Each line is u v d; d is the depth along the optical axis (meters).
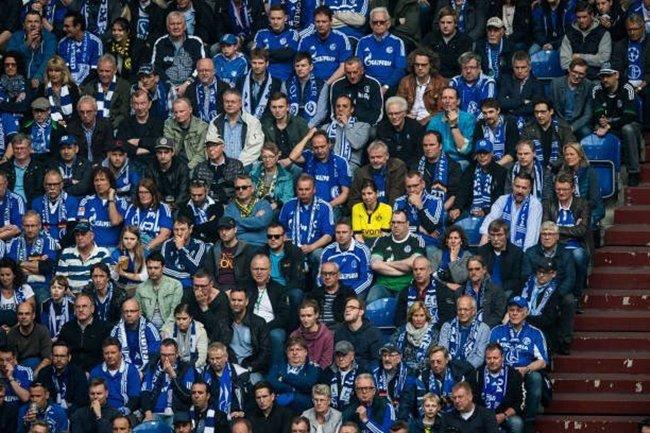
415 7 56.62
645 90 54.12
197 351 48.78
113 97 55.78
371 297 50.03
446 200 51.78
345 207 52.47
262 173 52.72
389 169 51.97
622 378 48.91
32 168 53.94
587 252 50.06
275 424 47.38
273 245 50.47
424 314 48.19
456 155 52.94
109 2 58.56
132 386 48.66
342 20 56.81
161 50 56.41
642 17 55.84
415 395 47.25
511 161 52.34
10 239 52.44
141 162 54.03
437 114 53.38
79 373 48.97
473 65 53.94
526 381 47.44
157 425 47.78
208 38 57.88
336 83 54.38
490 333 48.16
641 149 53.41
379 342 48.47
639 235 51.59
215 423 47.62
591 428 48.31
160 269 49.84
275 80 54.75
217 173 52.84
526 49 56.28
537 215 50.34
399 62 55.41
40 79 57.12
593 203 51.16
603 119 52.47
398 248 50.34
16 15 59.00
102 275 49.88
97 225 52.41
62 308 50.59
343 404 47.69
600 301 50.41
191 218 51.88
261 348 48.91
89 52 57.47
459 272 49.19
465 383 46.44
